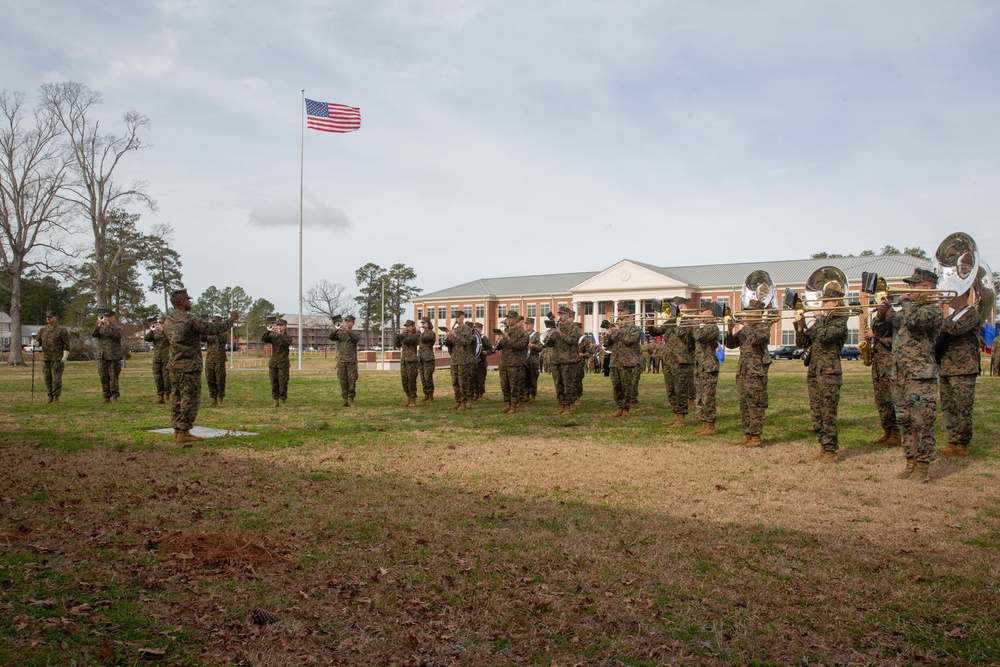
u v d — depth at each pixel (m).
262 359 54.34
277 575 4.32
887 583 4.22
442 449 9.23
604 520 5.63
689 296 70.12
